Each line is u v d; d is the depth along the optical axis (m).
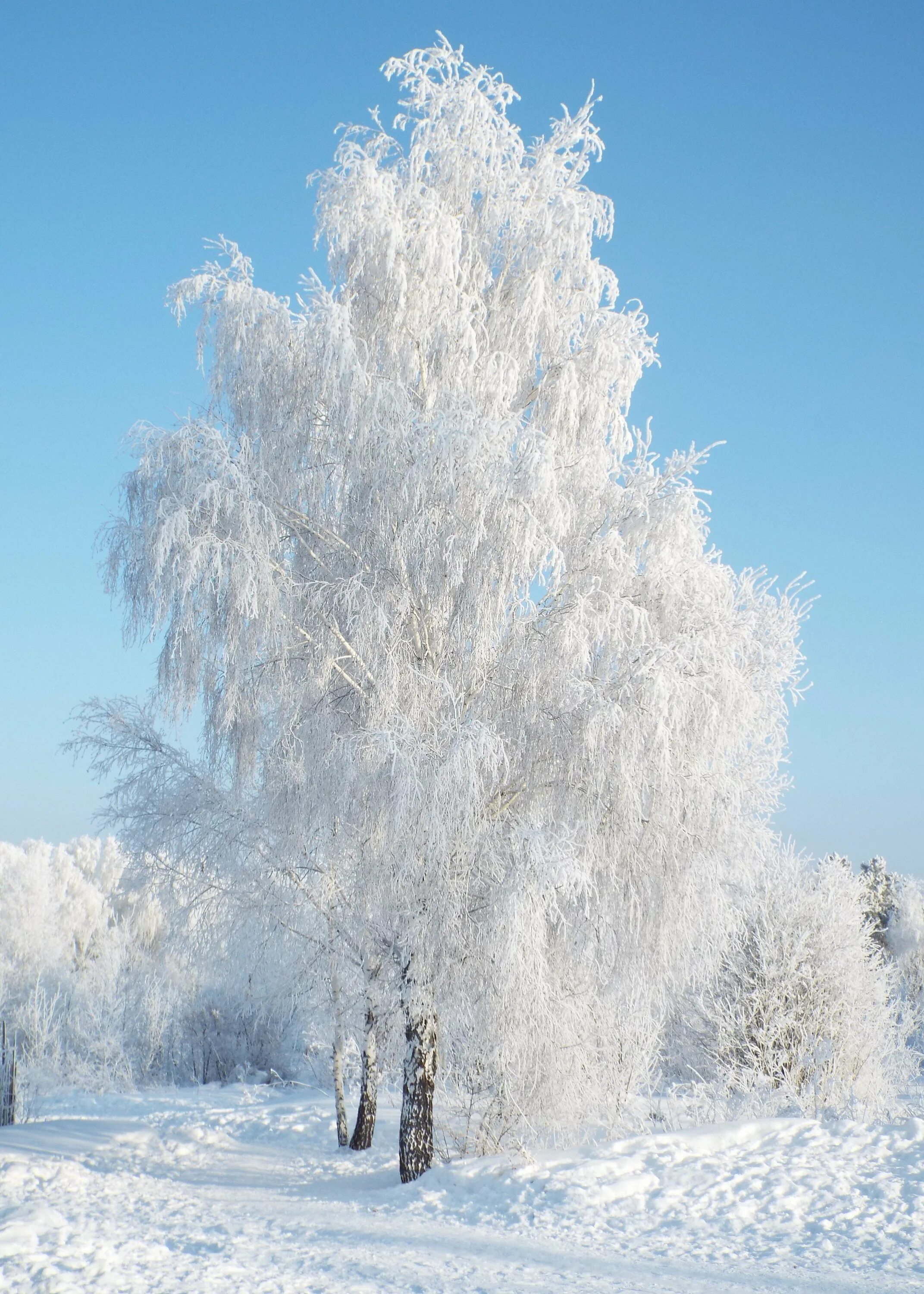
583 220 11.03
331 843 9.77
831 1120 11.55
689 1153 9.85
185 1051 23.61
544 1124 10.48
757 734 10.23
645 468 10.38
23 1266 6.00
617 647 9.18
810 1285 6.41
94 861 38.62
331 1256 7.14
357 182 10.34
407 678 9.27
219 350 9.77
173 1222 8.56
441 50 11.48
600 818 9.41
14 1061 17.30
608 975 10.41
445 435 8.76
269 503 9.52
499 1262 6.98
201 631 8.92
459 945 8.98
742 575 10.79
